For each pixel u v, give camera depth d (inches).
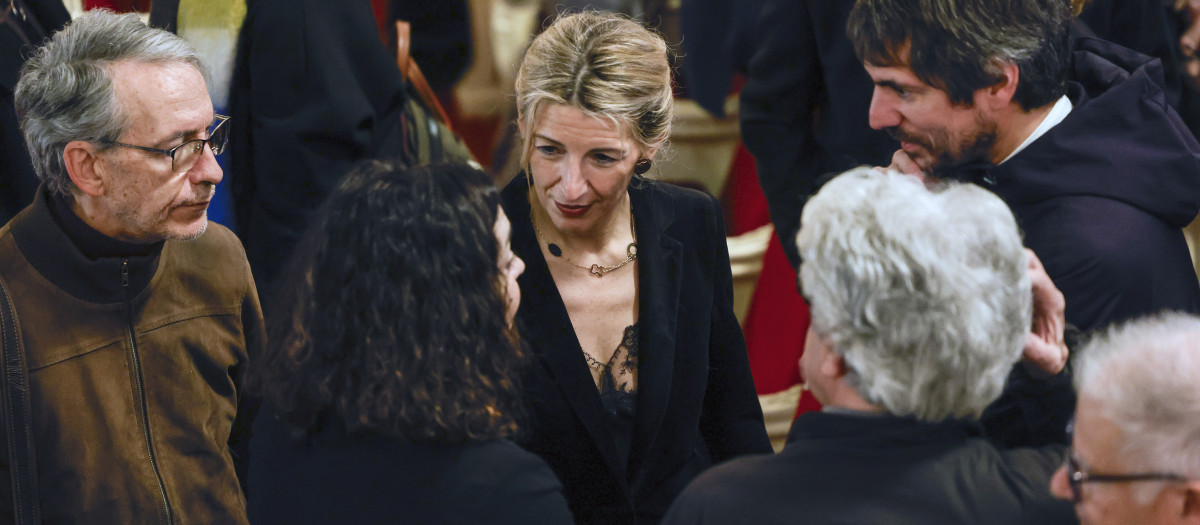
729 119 457.1
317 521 157.1
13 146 280.7
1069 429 154.8
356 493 155.3
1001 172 206.8
